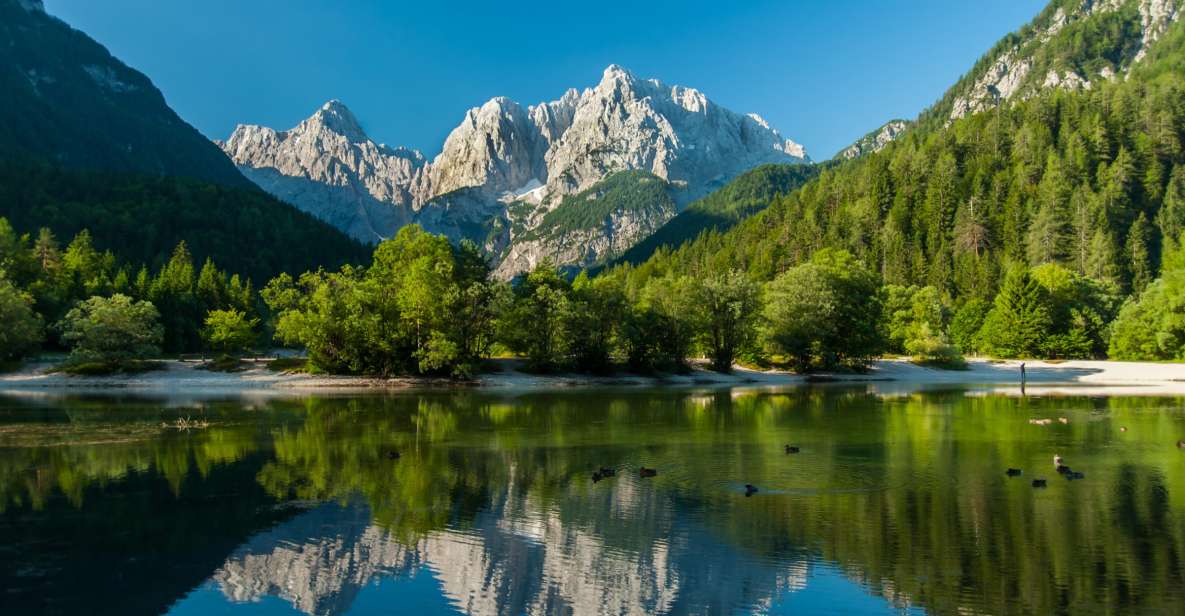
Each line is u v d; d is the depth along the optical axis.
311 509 23.00
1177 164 176.62
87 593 15.69
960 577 16.59
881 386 88.38
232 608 14.88
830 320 102.50
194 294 147.00
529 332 90.50
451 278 88.94
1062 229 158.75
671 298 99.62
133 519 21.67
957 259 167.12
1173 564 17.31
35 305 108.19
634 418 49.62
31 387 77.19
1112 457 32.66
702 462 31.67
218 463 31.12
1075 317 125.31
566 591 15.80
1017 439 38.66
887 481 27.30
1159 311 113.38
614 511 22.78
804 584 16.19
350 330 84.00
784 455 33.50
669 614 14.62
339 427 43.88
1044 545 18.92
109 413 51.03
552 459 32.53
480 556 18.34
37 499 24.19
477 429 43.25
